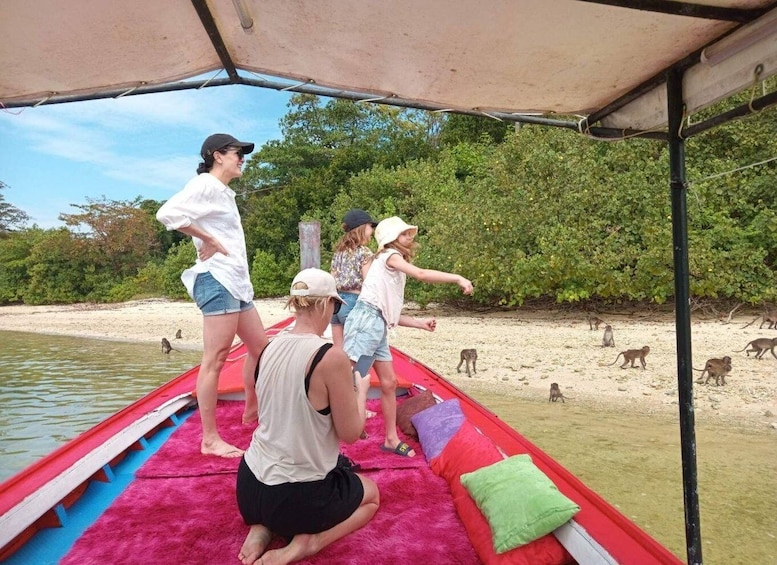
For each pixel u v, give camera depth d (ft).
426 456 11.62
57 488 8.93
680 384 8.16
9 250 110.83
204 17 7.88
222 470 10.88
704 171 43.91
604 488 16.47
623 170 48.26
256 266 84.58
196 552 8.05
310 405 7.36
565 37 7.77
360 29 8.09
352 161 92.99
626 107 10.00
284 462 7.48
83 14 7.45
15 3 7.00
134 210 110.32
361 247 14.06
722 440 20.47
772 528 13.83
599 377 30.35
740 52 7.23
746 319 43.62
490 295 54.19
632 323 45.88
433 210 60.70
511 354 36.73
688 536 8.00
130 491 10.01
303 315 7.89
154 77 9.59
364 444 12.71
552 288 48.96
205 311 10.99
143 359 45.85
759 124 43.86
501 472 8.80
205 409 11.53
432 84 9.74
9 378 38.96
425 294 54.34
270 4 7.70
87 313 84.43
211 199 10.55
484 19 7.47
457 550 8.16
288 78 9.98
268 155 106.63
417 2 7.20
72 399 32.55
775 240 41.78
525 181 50.44
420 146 95.66
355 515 8.22
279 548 8.20
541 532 7.48
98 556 7.96
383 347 11.94
